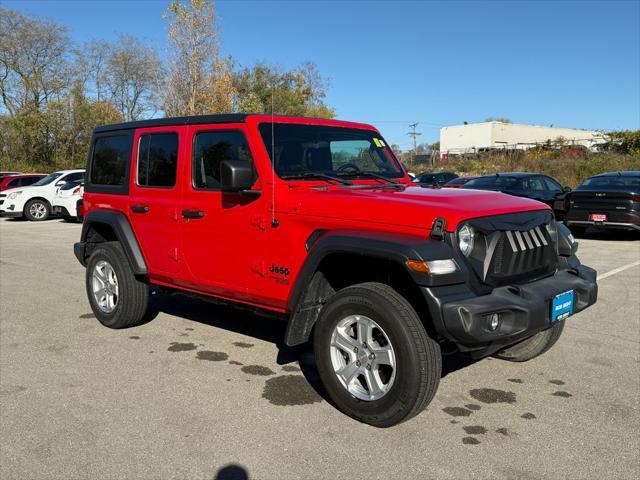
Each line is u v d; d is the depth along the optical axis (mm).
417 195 3943
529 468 3195
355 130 5062
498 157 34938
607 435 3578
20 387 4332
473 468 3195
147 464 3246
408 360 3443
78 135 37250
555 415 3867
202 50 28266
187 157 4848
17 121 35750
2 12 44344
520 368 4738
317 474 3141
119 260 5598
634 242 12055
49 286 8031
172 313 6477
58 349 5227
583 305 4102
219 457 3320
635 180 12227
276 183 4227
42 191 19453
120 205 5559
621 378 4520
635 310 6496
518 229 3750
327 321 3826
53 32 45188
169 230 5039
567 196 12477
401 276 3852
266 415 3869
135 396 4176
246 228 4383
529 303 3564
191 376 4574
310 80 36938
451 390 4297
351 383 3779
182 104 28984
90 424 3727
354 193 4055
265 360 4945
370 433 3611
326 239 3754
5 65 44906
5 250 11734
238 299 4629
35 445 3455
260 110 29344
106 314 5812
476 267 3512
